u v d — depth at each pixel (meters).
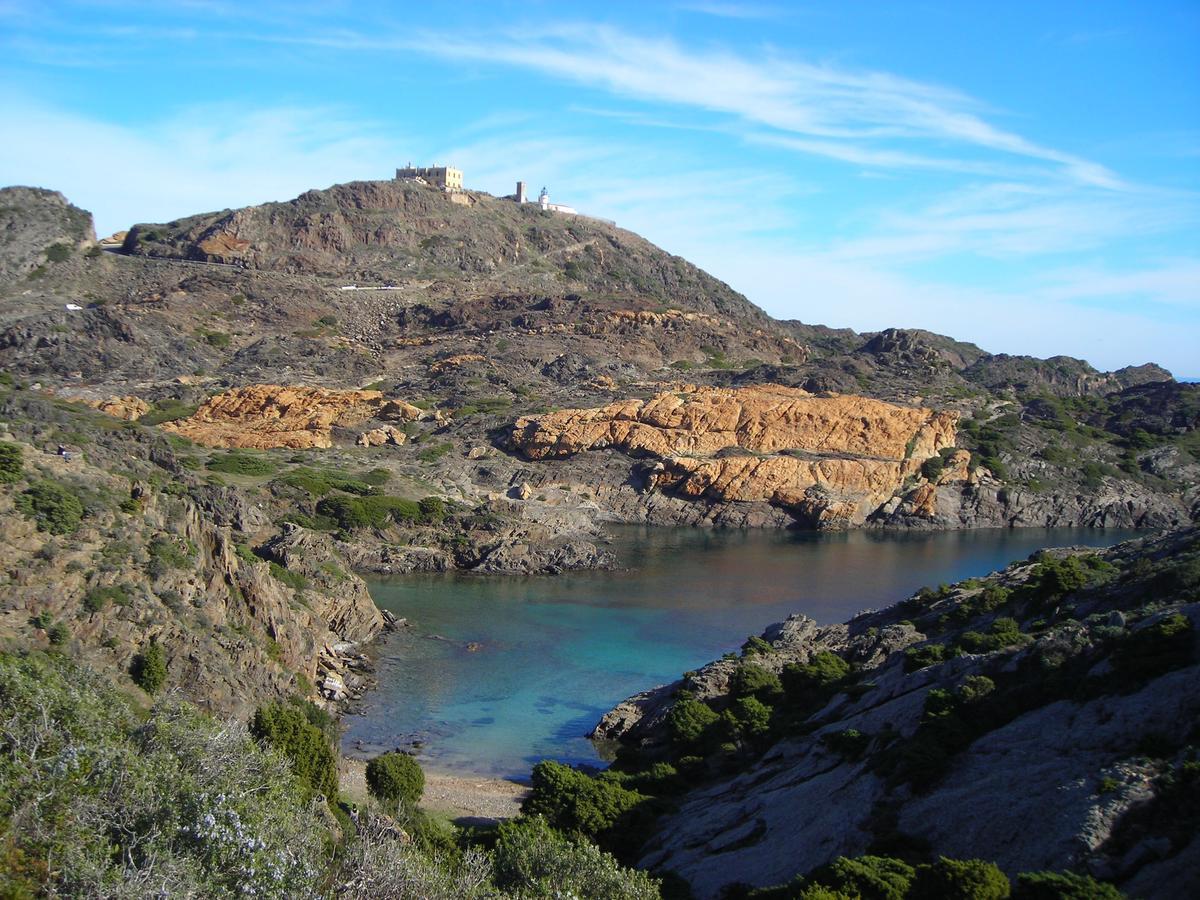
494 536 163.25
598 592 143.38
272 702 73.00
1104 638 54.84
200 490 126.75
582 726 88.62
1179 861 37.22
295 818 39.84
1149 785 41.47
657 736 81.56
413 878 37.59
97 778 35.19
